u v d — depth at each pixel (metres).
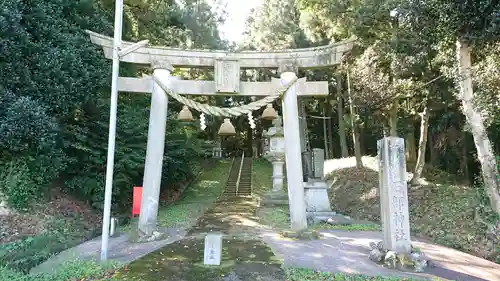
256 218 11.59
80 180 11.15
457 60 9.45
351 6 13.00
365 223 11.17
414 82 12.77
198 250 7.32
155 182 8.41
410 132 17.91
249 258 6.72
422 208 11.58
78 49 11.16
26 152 9.30
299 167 8.91
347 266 6.35
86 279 5.51
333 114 27.19
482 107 9.01
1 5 8.52
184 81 8.98
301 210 8.82
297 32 19.59
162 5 18.25
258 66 9.33
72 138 11.10
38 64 9.60
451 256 7.46
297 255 7.00
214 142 28.50
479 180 11.18
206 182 20.25
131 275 5.71
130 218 11.89
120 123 12.32
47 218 9.17
